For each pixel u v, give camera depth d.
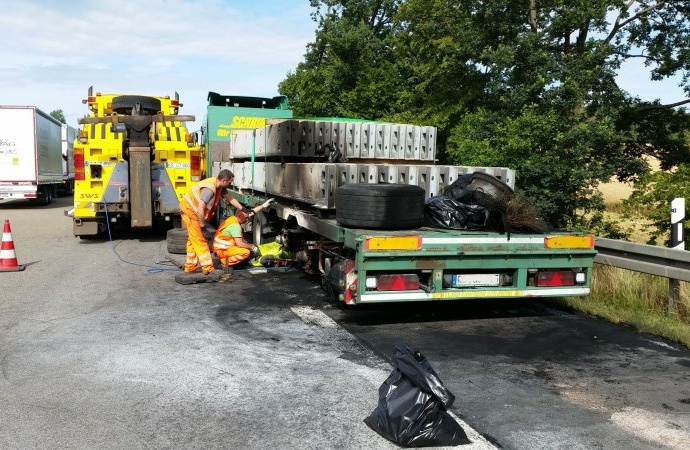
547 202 12.59
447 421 3.62
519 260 6.35
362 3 31.44
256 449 3.53
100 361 5.06
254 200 10.76
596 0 13.40
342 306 7.16
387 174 7.27
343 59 29.31
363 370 4.91
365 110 24.94
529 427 3.87
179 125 13.34
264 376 4.74
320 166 7.27
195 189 8.73
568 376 4.86
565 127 12.96
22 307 6.95
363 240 5.85
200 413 4.04
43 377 4.68
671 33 15.91
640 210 12.62
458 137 17.47
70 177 33.22
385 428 3.64
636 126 16.09
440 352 5.46
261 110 15.77
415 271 6.11
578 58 13.62
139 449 3.52
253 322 6.39
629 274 7.47
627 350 5.59
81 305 7.07
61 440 3.62
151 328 6.09
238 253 9.34
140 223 12.32
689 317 6.53
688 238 11.06
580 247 6.51
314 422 3.90
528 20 15.91
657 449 3.59
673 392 4.54
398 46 22.03
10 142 23.14
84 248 11.88
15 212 21.41
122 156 12.39
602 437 3.74
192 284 8.38
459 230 6.43
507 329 6.29
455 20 18.12
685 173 12.09
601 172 13.07
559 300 7.45
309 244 8.01
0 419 3.92
